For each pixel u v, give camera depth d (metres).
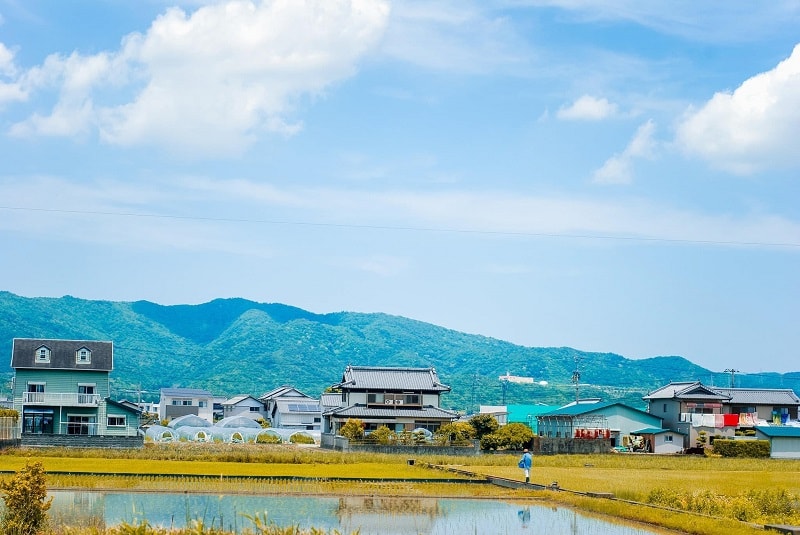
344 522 33.75
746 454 90.62
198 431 98.44
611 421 102.88
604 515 37.03
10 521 27.39
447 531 32.12
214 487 43.56
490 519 35.47
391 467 60.94
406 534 31.20
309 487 44.97
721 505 37.28
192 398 157.12
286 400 142.88
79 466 53.50
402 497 42.56
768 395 110.25
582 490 45.03
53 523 30.52
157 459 63.81
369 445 80.38
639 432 99.44
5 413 67.00
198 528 24.88
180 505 36.94
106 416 87.38
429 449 79.81
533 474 57.44
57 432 85.56
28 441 73.12
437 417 99.00
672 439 97.00
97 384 87.94
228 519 33.06
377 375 102.12
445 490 45.72
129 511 34.75
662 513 35.25
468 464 68.31
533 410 137.12
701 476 58.41
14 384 85.81
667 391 107.81
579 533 32.06
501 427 92.31
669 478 55.56
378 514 36.22
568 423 103.81
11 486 27.56
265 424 127.50
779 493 40.78
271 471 53.16
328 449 87.06
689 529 32.47
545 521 35.09
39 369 86.12
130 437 75.38
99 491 41.44
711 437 96.94
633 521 35.28
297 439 102.44
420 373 103.69
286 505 38.22
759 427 94.56
